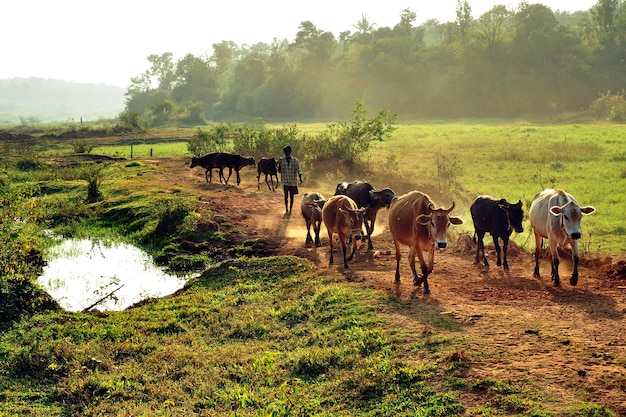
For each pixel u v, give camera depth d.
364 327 8.84
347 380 7.37
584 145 35.53
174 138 60.53
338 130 28.22
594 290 10.17
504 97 93.88
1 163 31.38
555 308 9.20
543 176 25.00
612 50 94.88
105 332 9.88
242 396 6.66
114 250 16.25
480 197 12.53
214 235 16.03
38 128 96.19
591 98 88.81
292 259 13.03
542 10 98.38
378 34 127.94
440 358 7.42
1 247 12.36
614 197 19.67
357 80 112.19
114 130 71.62
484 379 6.76
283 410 6.79
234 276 12.68
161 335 9.88
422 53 105.88
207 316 10.59
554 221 10.45
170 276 13.90
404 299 9.98
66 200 22.12
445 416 6.31
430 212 9.91
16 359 8.73
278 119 118.88
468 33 104.94
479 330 8.30
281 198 21.36
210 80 157.62
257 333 9.66
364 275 11.69
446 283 10.96
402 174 24.81
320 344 8.69
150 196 21.12
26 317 10.80
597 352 7.38
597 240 14.80
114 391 7.84
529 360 7.23
